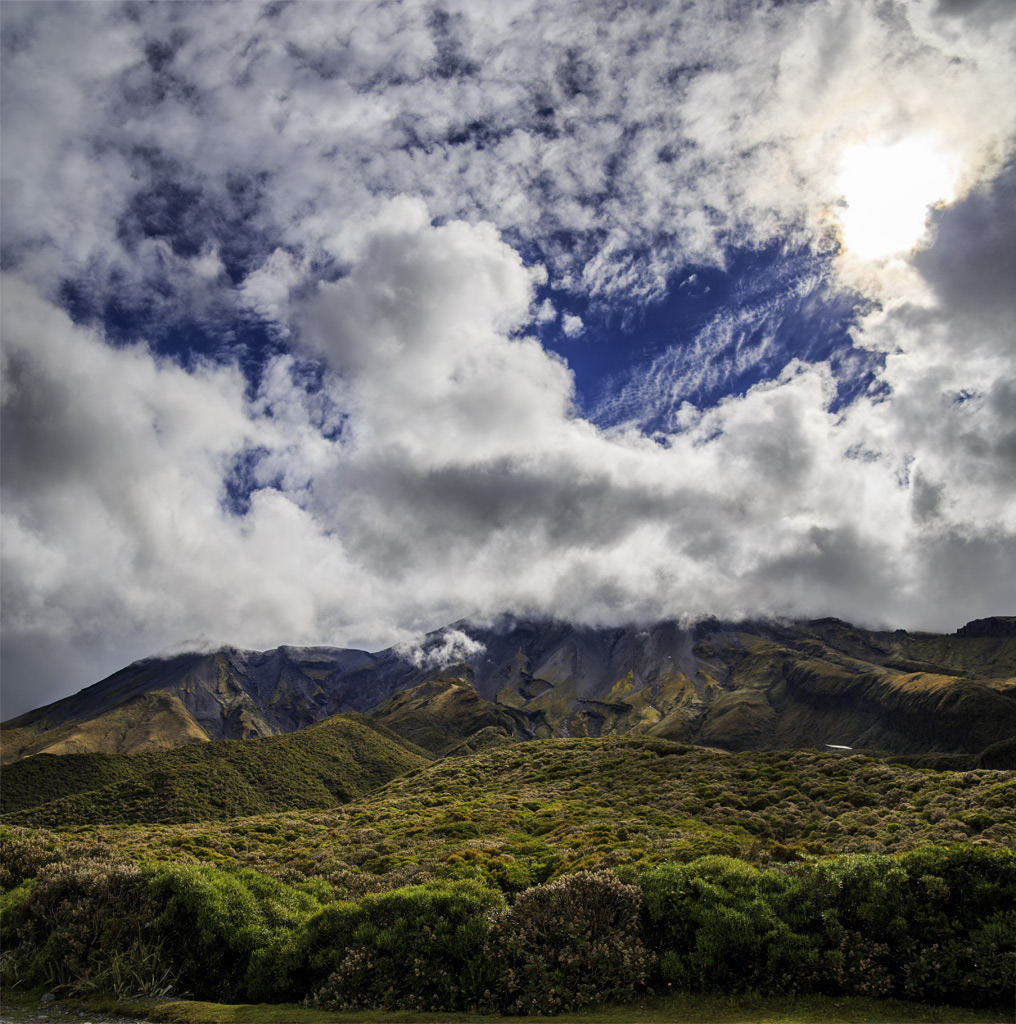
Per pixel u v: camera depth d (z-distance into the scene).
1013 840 23.91
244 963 13.20
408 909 12.80
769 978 11.35
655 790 49.47
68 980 12.57
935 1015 9.84
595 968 11.56
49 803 81.00
